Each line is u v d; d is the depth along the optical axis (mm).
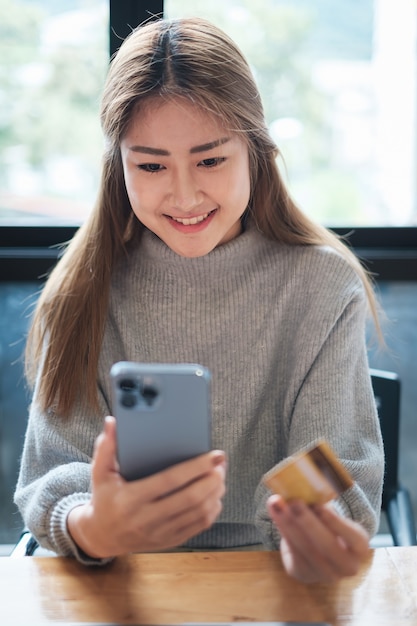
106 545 869
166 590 910
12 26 1960
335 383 1180
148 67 1083
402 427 2125
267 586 917
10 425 2102
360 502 1047
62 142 2023
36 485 1093
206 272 1218
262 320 1241
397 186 2062
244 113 1112
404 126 2037
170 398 791
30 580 933
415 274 2002
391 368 2098
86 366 1192
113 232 1239
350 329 1210
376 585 919
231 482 1256
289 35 1962
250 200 1244
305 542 835
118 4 1870
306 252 1246
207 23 1154
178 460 813
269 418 1258
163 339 1239
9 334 2064
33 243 2031
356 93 2008
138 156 1092
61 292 1213
